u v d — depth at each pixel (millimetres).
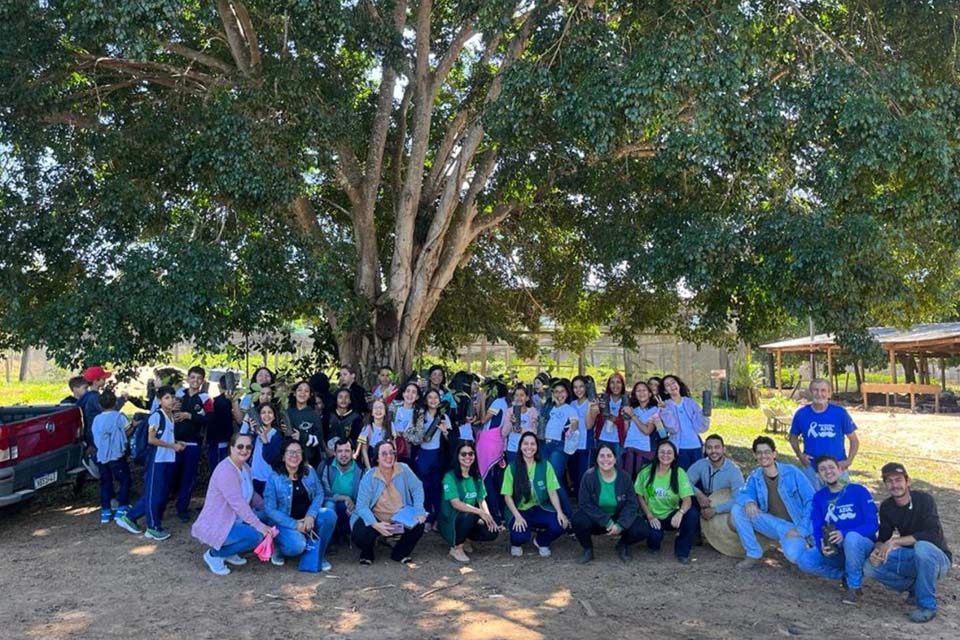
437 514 8148
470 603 5773
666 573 6602
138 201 9523
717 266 9117
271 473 6762
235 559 6688
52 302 9836
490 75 13305
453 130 13625
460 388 9273
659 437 8336
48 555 7070
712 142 8086
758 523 6668
